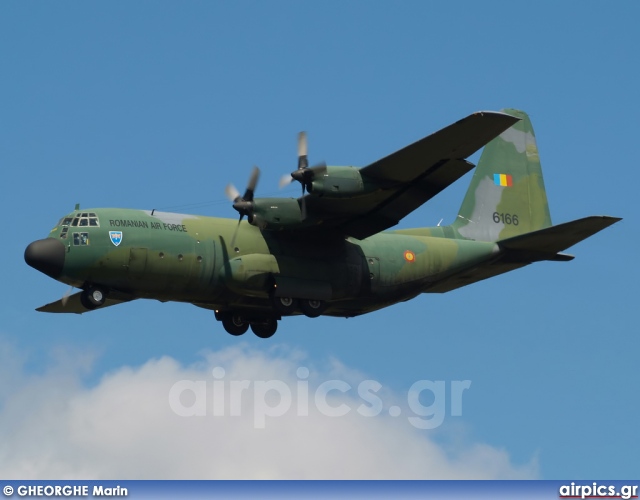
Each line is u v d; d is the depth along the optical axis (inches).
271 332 4222.4
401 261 4097.0
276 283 3828.7
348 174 3678.6
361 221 3895.2
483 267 4279.0
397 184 3718.0
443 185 3772.1
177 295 3823.8
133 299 3853.3
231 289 3823.8
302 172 3663.9
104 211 3722.9
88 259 3636.8
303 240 3944.4
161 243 3713.1
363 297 4060.0
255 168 3784.5
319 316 4045.3
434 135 3472.0
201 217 3878.0
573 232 4079.7
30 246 3634.4
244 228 3892.7
